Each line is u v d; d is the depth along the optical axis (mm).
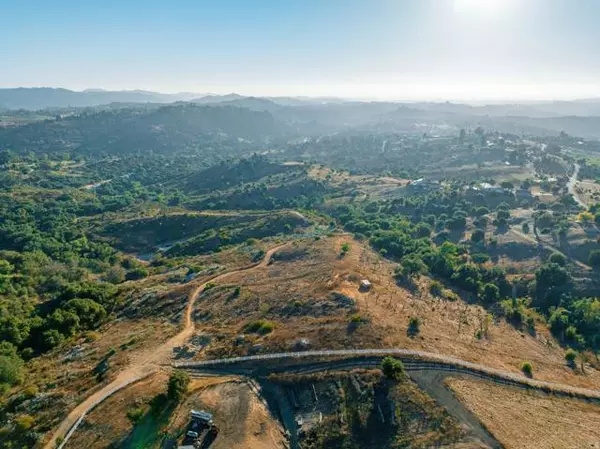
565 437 49719
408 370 59625
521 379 61625
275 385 59031
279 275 104312
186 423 51938
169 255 173125
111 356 69688
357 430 50719
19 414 58188
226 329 75688
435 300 92375
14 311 100188
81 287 108188
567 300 104125
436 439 48375
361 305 78312
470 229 166500
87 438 51750
